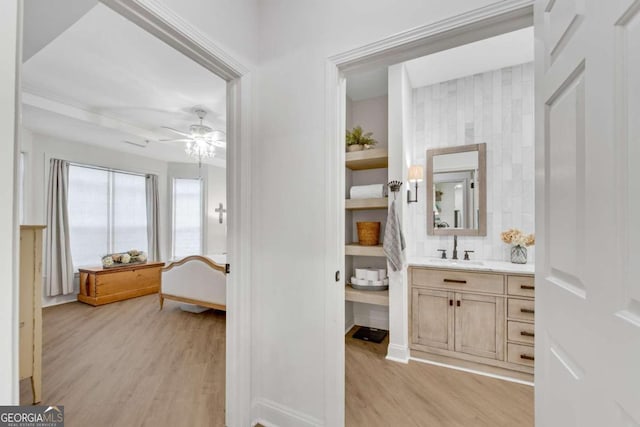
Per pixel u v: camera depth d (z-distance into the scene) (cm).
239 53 158
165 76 273
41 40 178
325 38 151
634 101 51
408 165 278
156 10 115
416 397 195
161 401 191
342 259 154
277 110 165
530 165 262
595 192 61
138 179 541
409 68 268
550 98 83
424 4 127
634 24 50
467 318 231
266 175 167
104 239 488
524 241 247
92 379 219
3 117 64
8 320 64
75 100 323
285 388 160
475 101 281
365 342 284
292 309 158
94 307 409
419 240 300
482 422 171
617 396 54
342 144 155
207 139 396
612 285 56
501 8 111
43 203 415
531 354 211
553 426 81
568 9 72
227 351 163
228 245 164
